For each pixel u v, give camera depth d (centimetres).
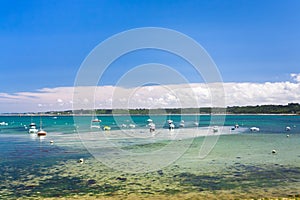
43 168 2998
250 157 3425
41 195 2066
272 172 2648
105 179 2477
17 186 2303
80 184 2330
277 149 4084
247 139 5409
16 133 8519
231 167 2870
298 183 2281
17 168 3025
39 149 4591
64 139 6134
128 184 2309
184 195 2016
